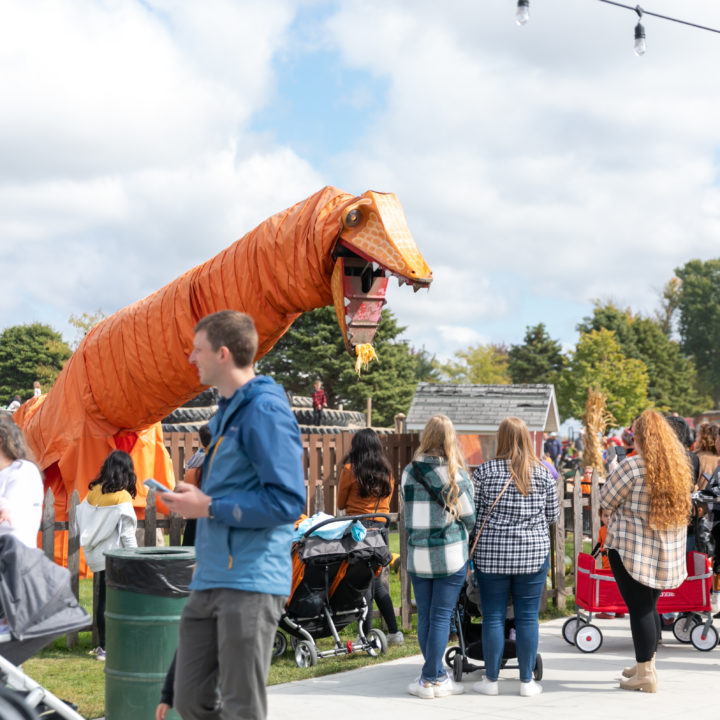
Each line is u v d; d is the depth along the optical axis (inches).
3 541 174.2
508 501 250.1
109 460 308.5
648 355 3555.6
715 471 331.3
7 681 164.2
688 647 313.3
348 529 287.4
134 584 205.8
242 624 143.6
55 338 2783.0
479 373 3282.5
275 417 146.2
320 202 379.6
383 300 377.7
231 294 399.2
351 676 274.2
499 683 265.3
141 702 205.2
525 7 350.3
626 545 250.1
